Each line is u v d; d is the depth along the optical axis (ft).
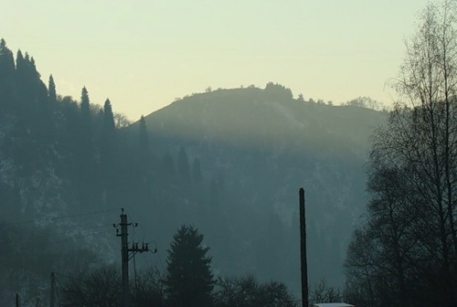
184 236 456.45
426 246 194.59
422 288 194.70
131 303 394.93
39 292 585.22
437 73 200.03
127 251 277.85
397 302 235.61
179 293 434.30
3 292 576.61
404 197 205.26
